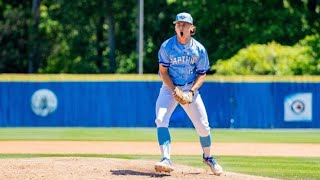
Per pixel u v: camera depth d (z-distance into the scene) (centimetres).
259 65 7494
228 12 9619
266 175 3148
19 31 11325
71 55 12012
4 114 6894
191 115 2614
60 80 6869
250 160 3900
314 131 6569
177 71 2567
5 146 4803
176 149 4575
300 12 9500
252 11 9550
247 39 9394
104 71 11719
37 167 2753
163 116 2555
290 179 3003
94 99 6875
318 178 3044
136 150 4531
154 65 11731
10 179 2514
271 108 6800
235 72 7506
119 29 12269
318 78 6788
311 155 4278
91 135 5847
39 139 5416
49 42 11725
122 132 6231
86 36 12062
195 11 9781
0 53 11256
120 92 6856
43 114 6894
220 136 5859
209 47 10025
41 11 12081
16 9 11300
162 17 11575
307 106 6800
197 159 3872
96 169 2697
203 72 2595
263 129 6762
